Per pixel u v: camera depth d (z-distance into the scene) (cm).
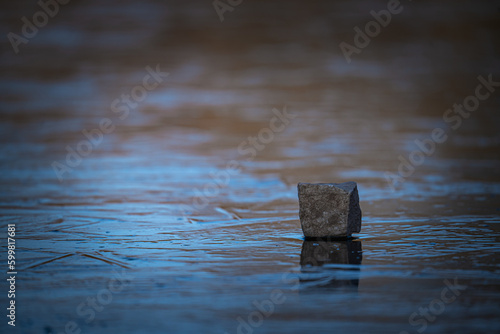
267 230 1947
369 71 6556
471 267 1494
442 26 7962
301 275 1444
